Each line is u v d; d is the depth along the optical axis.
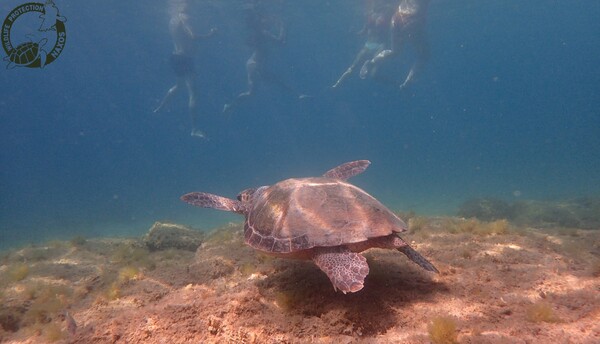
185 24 23.53
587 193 20.95
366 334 3.48
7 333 4.88
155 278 5.85
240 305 3.89
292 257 4.34
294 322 3.68
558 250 5.43
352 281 3.36
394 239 4.06
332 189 4.56
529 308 3.53
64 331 4.46
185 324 3.64
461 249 5.53
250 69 24.98
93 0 27.89
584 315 3.46
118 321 3.82
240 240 7.42
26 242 19.23
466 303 3.90
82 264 7.71
